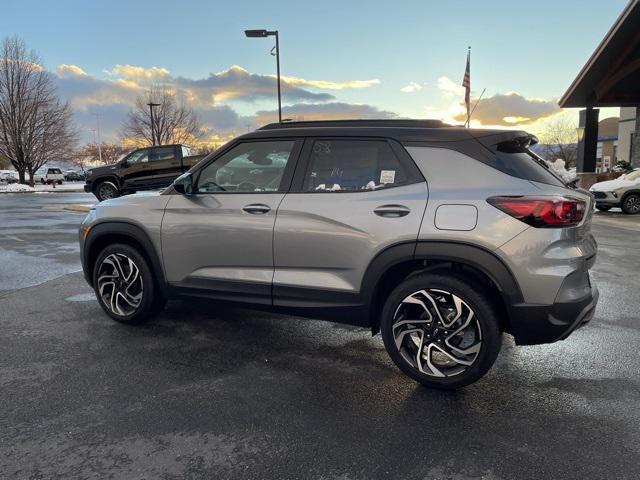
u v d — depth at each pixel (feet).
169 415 10.04
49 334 14.65
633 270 23.57
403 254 10.98
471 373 10.68
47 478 8.05
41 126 129.49
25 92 125.70
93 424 9.68
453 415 10.08
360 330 15.26
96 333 14.75
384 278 11.68
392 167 11.49
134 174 59.98
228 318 16.26
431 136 11.34
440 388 11.05
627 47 61.41
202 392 11.05
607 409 10.30
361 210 11.45
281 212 12.32
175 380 11.65
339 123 12.84
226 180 13.60
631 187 51.11
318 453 8.77
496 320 10.55
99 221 15.01
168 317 16.30
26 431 9.41
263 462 8.50
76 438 9.19
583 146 73.51
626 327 15.33
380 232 11.16
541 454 8.71
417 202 10.93
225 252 13.10
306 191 12.27
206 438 9.22
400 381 11.66
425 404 10.54
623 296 18.88
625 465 8.38
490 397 10.84
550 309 10.14
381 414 10.12
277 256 12.45
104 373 12.00
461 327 10.71
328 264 11.88
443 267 11.10
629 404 10.52
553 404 10.53
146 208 14.38
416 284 10.98
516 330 10.43
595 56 63.52
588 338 14.38
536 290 10.14
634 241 32.81
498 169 10.71
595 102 71.77
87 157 263.49
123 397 10.79
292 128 12.76
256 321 15.99
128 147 166.40
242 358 13.00
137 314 15.08
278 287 12.51
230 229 12.92
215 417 9.98
